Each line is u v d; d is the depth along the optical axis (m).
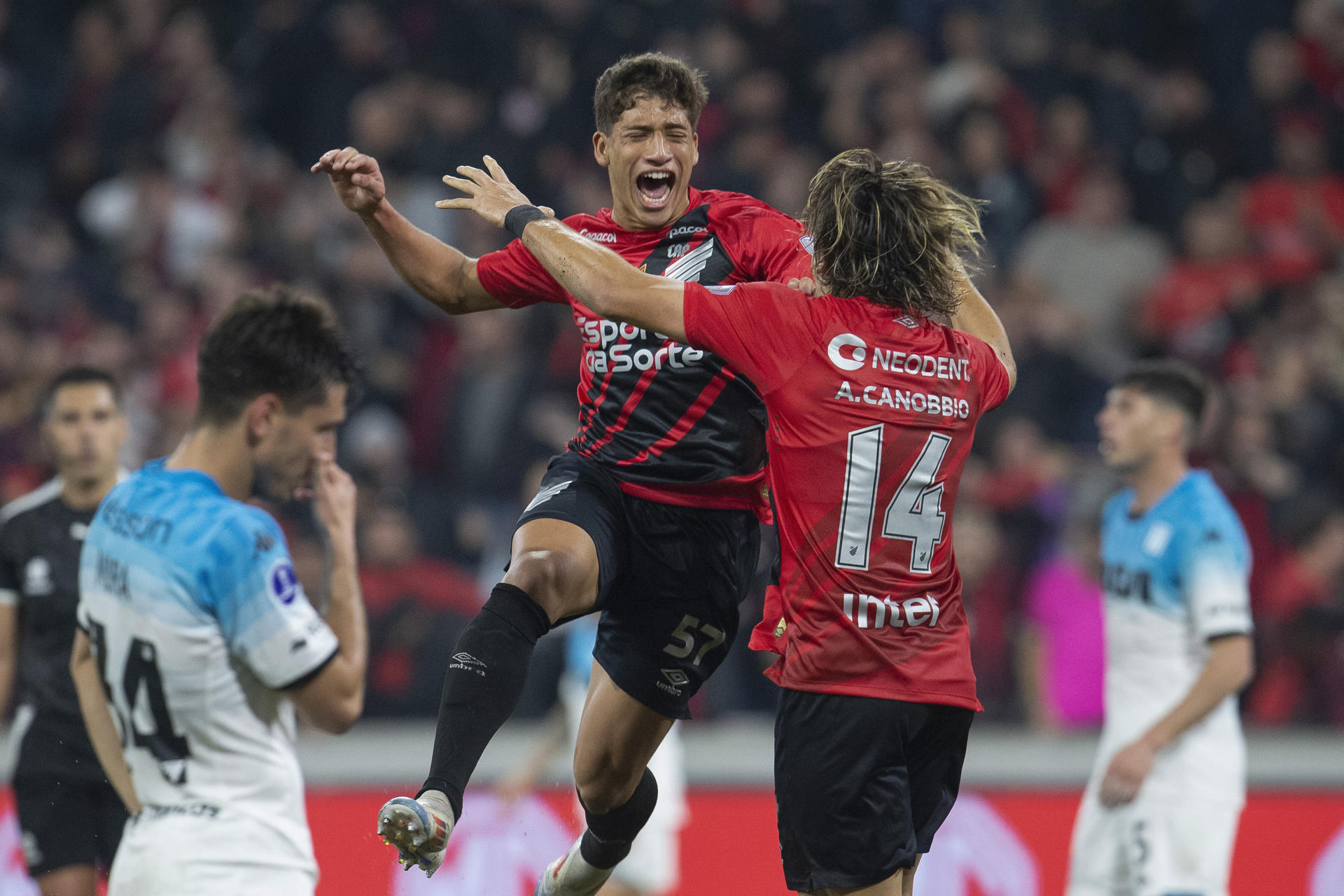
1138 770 16.67
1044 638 25.41
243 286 33.66
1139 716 17.38
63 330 33.03
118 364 31.45
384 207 12.58
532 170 37.28
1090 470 29.66
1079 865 17.62
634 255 12.23
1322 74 43.16
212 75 39.34
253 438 11.88
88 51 40.62
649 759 12.87
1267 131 41.22
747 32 41.28
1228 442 29.56
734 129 38.44
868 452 10.85
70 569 16.20
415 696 24.62
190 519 11.51
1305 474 31.45
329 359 11.95
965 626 11.48
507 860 21.22
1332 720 25.34
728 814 21.55
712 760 22.25
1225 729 17.17
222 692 11.52
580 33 40.22
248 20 42.72
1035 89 40.50
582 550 11.41
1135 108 40.78
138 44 40.59
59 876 15.62
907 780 11.24
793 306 10.91
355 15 40.31
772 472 11.20
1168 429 17.72
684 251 12.12
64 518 16.41
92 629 11.87
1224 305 35.34
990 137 37.75
